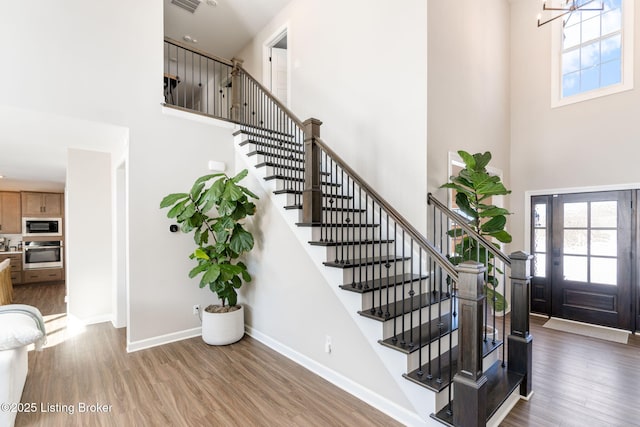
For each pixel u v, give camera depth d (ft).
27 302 17.58
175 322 11.71
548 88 15.07
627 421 6.97
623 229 13.00
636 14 12.82
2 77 8.70
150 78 11.36
